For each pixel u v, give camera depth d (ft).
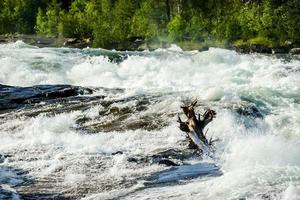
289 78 144.87
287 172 58.85
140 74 159.43
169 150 78.02
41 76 152.66
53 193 60.75
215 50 187.42
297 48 242.58
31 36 373.81
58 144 83.41
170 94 111.96
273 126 90.22
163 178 64.23
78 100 113.70
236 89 116.37
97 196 58.85
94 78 154.61
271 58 204.23
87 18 334.03
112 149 79.41
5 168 70.23
